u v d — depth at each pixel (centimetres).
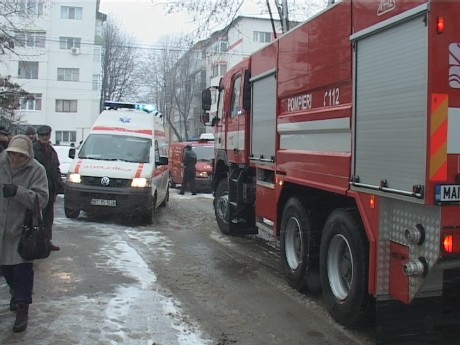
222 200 1045
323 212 591
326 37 546
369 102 456
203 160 2130
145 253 848
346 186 500
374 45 450
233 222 977
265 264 791
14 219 480
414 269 402
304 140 613
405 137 402
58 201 1545
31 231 476
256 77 809
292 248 668
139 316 530
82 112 5503
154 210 1240
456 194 380
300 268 620
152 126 1304
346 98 502
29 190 475
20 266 479
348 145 500
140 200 1111
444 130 377
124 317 525
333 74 528
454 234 384
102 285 642
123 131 1267
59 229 1035
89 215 1247
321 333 502
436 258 387
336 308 525
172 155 2305
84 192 1112
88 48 5469
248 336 490
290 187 674
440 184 377
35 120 5366
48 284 639
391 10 419
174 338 475
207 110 1092
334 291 535
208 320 531
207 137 2292
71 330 483
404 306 451
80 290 617
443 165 377
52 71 5397
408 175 398
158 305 570
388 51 427
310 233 608
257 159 802
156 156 1272
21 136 489
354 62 481
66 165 1789
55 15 5356
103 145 1228
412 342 470
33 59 5278
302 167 614
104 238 957
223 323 523
